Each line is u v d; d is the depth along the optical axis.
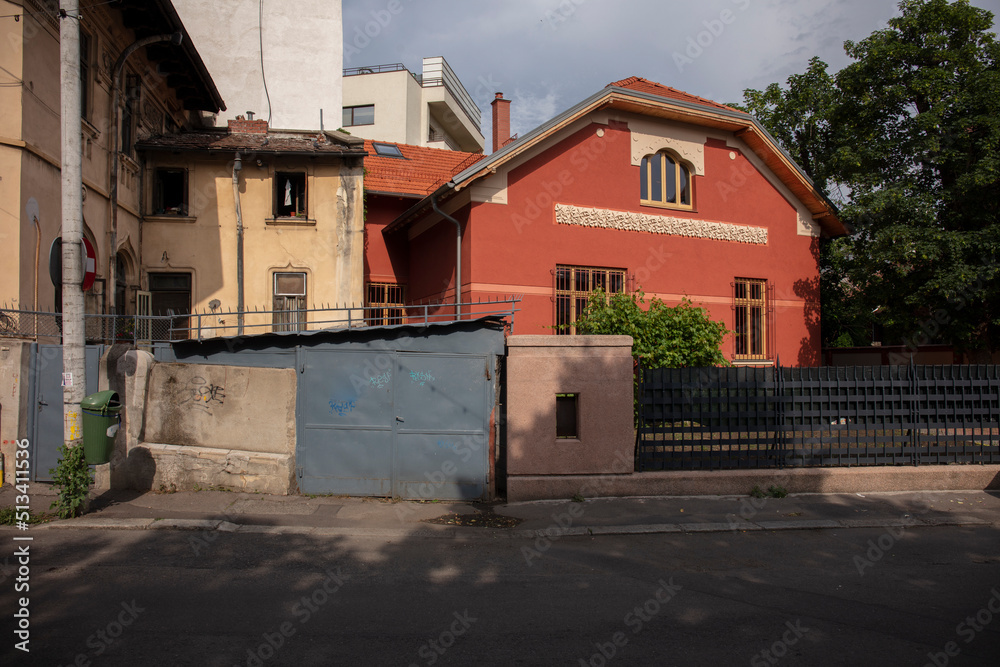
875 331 20.20
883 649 4.35
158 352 9.05
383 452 8.52
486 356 8.59
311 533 6.85
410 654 4.12
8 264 9.16
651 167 15.41
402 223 16.86
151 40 12.96
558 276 14.22
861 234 15.55
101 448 7.14
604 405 8.48
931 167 14.83
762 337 16.19
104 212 12.28
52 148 10.28
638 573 5.86
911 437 9.18
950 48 14.58
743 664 4.08
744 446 8.90
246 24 21.16
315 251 15.00
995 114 13.42
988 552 6.61
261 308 14.77
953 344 15.16
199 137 15.18
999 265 13.20
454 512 7.84
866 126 15.54
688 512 7.84
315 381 8.60
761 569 6.02
